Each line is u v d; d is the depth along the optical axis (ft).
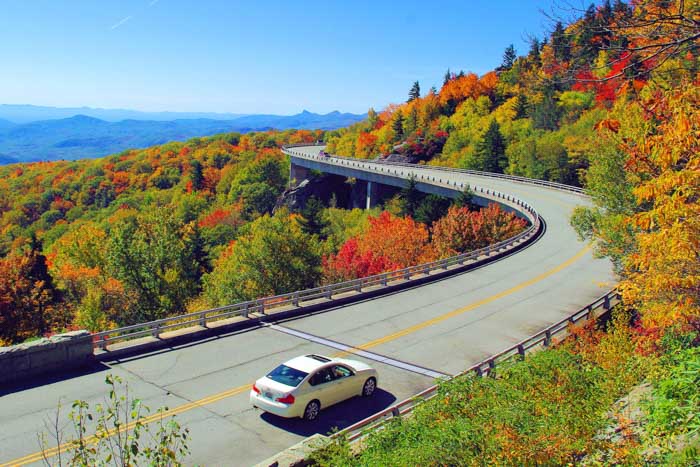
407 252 170.81
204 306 139.85
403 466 26.20
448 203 239.91
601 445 26.89
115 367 53.78
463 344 65.51
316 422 44.01
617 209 80.84
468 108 456.86
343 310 79.56
